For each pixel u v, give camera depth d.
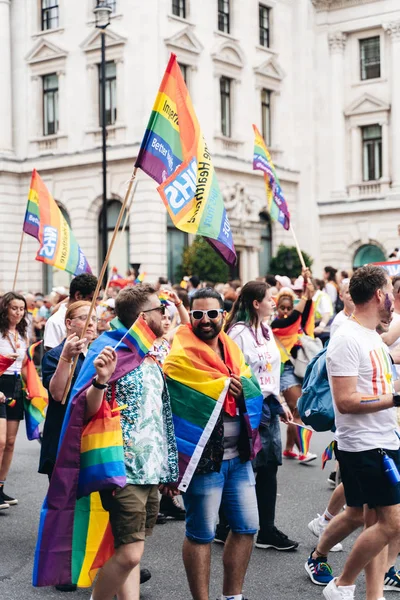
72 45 33.06
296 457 11.31
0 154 34.06
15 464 11.22
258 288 7.05
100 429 4.96
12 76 35.06
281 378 10.66
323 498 9.11
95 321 6.39
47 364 6.36
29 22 34.50
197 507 5.44
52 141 33.84
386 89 37.31
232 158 33.94
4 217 34.06
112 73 32.12
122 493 5.00
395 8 36.62
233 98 34.72
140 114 31.06
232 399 5.60
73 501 4.90
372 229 37.53
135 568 5.25
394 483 5.32
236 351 5.85
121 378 5.17
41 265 34.44
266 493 7.34
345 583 5.48
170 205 6.31
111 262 32.31
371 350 5.47
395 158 37.00
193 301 5.71
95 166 32.41
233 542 5.57
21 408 9.13
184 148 6.52
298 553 7.26
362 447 5.42
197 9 32.91
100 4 24.47
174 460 5.35
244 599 6.04
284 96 37.69
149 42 30.86
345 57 38.44
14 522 8.34
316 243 38.62
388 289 5.51
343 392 5.38
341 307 19.16
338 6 38.06
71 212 33.28
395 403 5.30
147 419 5.18
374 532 5.36
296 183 38.50
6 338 9.01
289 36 38.16
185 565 5.47
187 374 5.52
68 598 6.25
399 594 6.26
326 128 38.56
